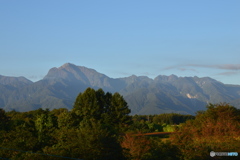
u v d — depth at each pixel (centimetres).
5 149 2317
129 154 2430
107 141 2331
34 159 2009
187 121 3275
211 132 2867
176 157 2384
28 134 2750
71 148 2211
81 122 4616
